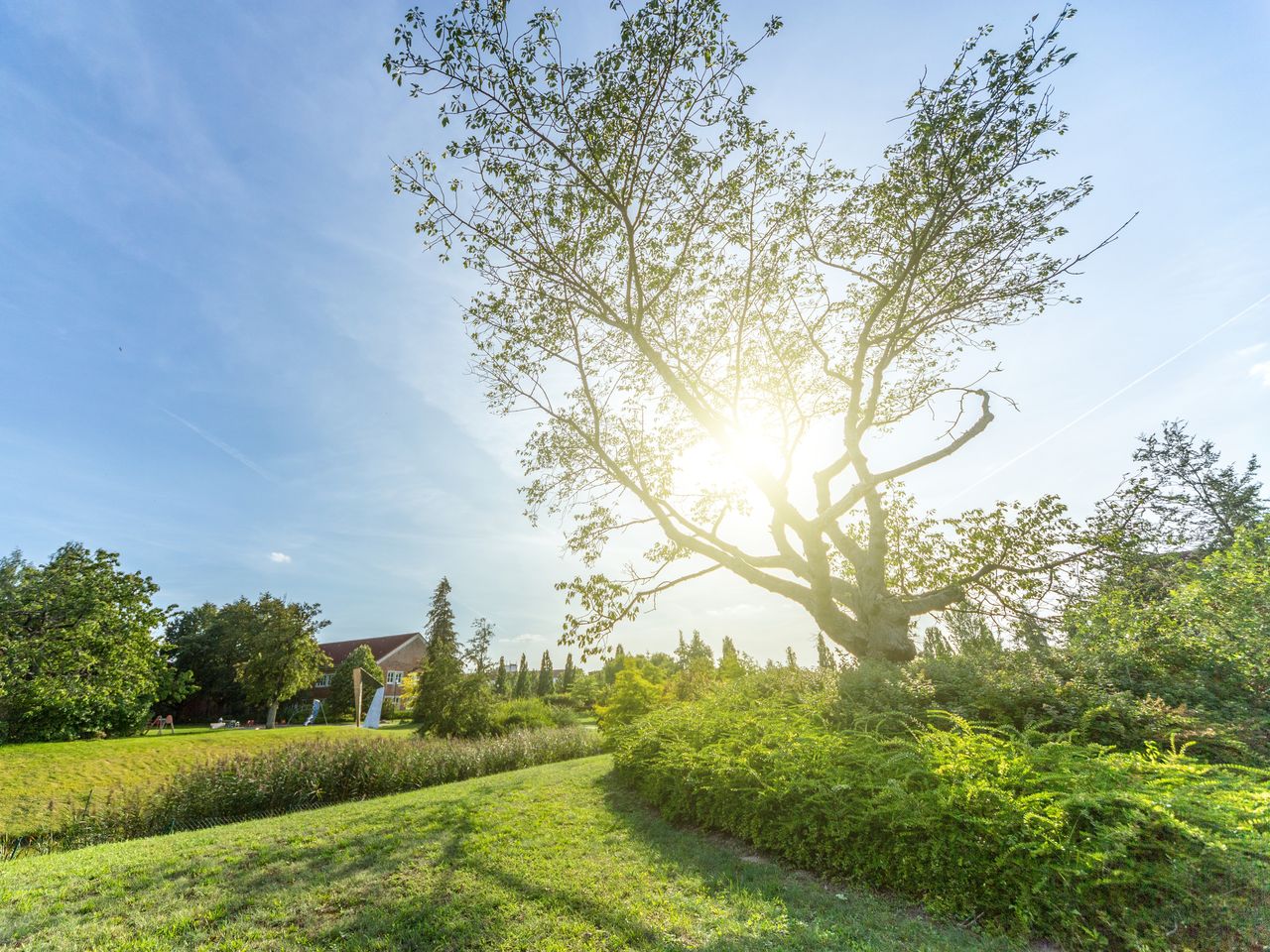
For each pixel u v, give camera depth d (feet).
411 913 15.37
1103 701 23.18
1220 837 12.05
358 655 157.38
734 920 14.08
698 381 41.27
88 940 14.73
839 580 35.81
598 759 50.75
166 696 93.40
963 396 40.14
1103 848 12.71
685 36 27.89
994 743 18.12
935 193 32.76
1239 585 26.25
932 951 12.07
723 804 21.80
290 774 41.11
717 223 34.83
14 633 70.28
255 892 17.78
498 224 33.53
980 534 38.70
